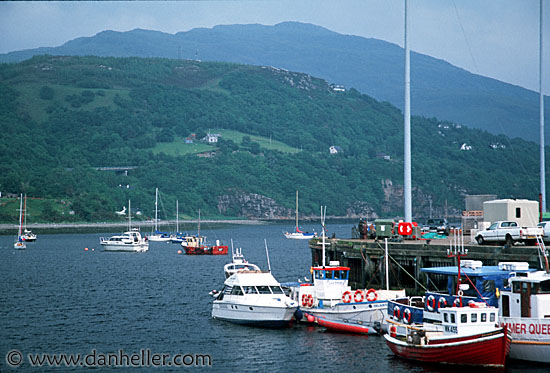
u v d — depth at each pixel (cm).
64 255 15762
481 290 4597
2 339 5459
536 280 4275
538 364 4238
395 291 5525
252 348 5056
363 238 7956
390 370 4394
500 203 7794
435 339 4344
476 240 6525
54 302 7425
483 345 4141
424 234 8050
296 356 4794
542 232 5866
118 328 5869
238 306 5906
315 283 5869
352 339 5222
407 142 7706
